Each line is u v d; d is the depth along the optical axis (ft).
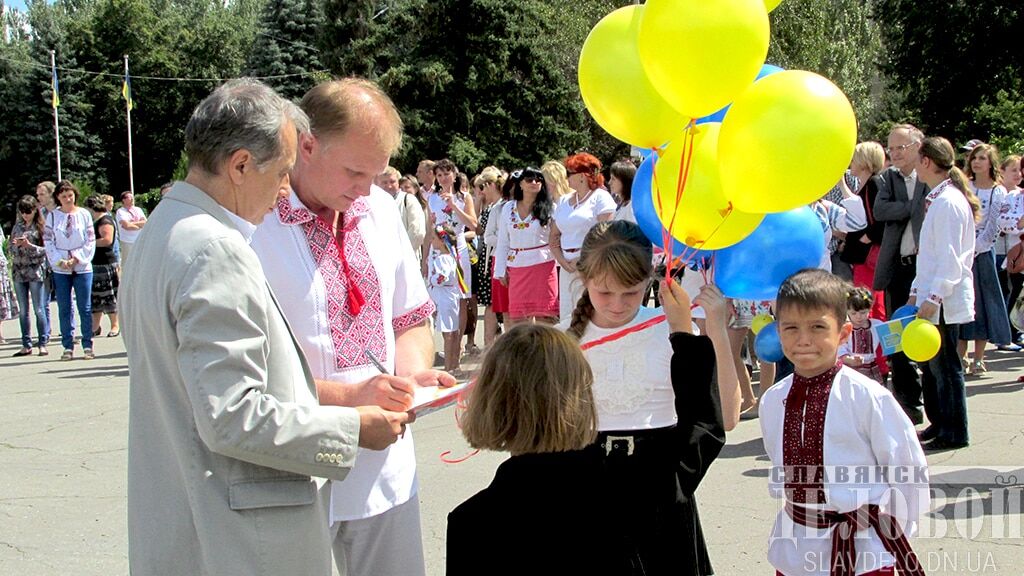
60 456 21.54
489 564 7.23
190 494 7.14
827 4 94.38
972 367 27.61
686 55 8.87
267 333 7.29
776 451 10.44
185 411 7.13
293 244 9.20
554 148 128.16
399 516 9.70
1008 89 105.19
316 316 9.22
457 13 125.59
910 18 106.42
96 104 182.19
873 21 110.73
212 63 192.75
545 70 128.06
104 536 16.20
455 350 30.50
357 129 8.80
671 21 8.88
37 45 177.17
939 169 19.24
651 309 10.14
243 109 7.27
